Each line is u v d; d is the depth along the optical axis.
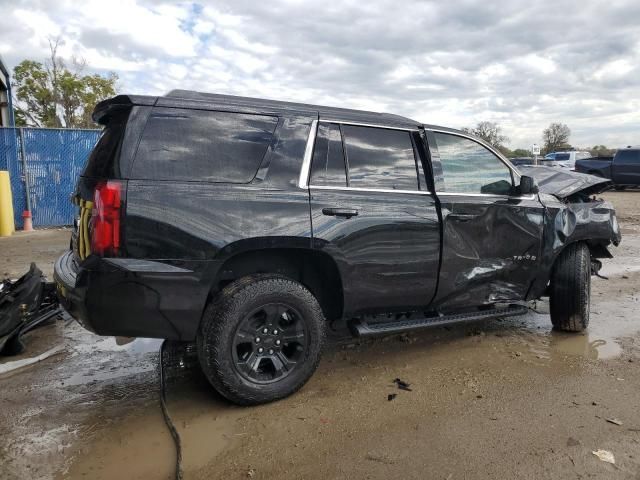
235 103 3.45
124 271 2.98
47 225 11.69
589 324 5.28
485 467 2.78
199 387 3.78
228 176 3.30
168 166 3.15
